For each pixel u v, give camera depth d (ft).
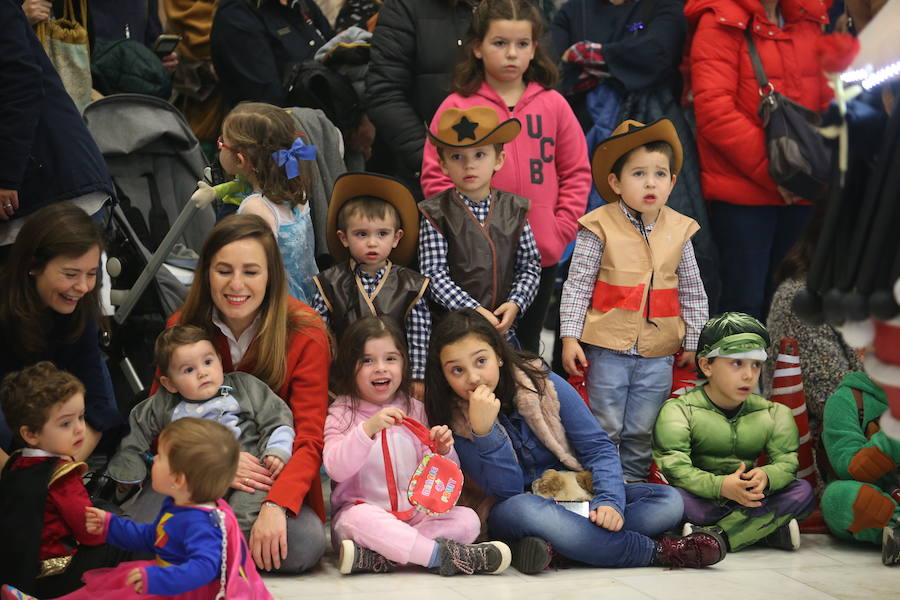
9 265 12.22
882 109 7.48
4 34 13.46
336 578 12.76
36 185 14.08
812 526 15.78
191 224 18.81
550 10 23.36
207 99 22.15
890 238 7.06
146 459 13.05
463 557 12.98
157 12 22.99
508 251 16.10
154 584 9.40
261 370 13.41
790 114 18.84
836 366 16.29
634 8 20.53
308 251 16.25
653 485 14.55
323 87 19.76
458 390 13.80
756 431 15.06
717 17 19.17
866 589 12.70
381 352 13.84
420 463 13.48
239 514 12.57
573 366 16.29
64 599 10.18
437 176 17.31
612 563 13.66
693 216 19.71
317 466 13.14
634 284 16.15
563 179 17.79
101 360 13.66
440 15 18.66
